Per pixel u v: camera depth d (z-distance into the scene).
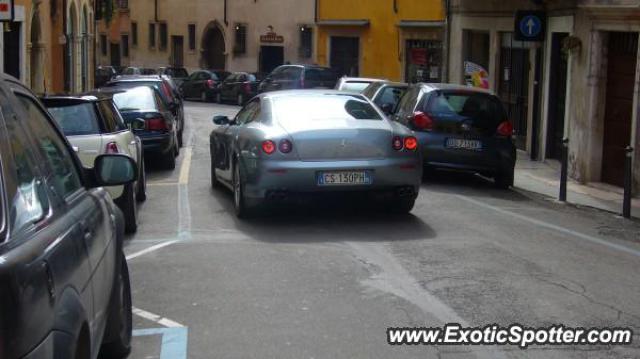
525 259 7.93
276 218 9.93
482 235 9.05
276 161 9.09
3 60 19.09
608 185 14.27
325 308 6.27
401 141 9.41
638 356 5.34
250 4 42.72
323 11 37.88
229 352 5.36
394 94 17.22
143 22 51.75
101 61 56.78
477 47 23.70
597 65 14.38
